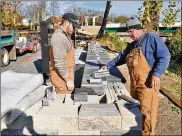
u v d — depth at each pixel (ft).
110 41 57.36
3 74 16.92
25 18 95.04
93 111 12.90
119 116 12.32
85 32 75.25
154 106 12.10
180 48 35.09
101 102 15.51
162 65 11.60
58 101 14.78
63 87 16.28
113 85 17.78
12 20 77.46
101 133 12.47
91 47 44.73
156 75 11.64
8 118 12.50
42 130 12.59
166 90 20.75
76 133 12.56
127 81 22.98
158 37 11.89
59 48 15.08
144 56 12.09
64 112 12.89
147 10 29.78
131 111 12.77
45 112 12.90
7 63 39.34
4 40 39.68
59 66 15.37
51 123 12.53
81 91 15.35
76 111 13.05
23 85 14.79
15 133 12.57
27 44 53.83
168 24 36.60
